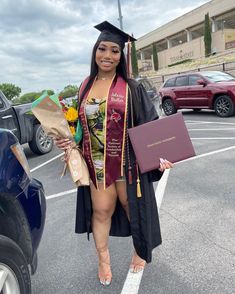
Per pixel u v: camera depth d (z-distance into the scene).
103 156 2.43
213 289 2.56
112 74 2.43
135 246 2.57
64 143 2.38
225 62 31.55
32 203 2.40
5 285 2.00
